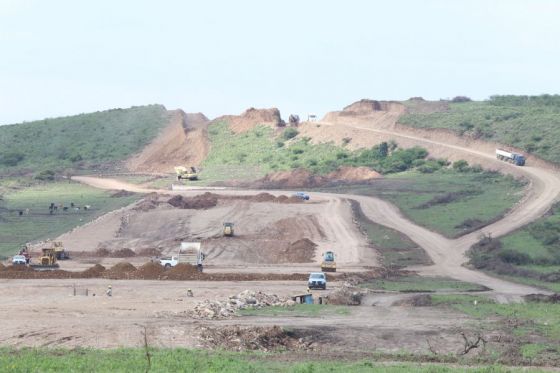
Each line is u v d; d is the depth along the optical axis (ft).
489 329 476.54
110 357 346.74
